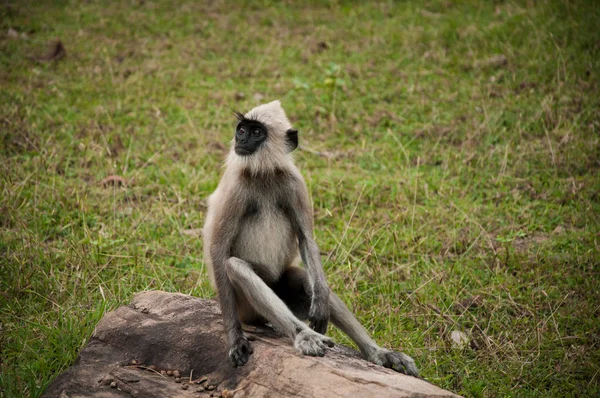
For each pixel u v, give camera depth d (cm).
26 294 884
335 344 703
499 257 988
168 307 728
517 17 1722
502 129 1333
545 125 1339
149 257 991
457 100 1463
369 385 556
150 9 1959
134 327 697
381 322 873
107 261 962
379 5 1953
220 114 1434
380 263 1001
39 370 743
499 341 838
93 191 1141
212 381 623
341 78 1572
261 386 593
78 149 1265
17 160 1207
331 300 701
